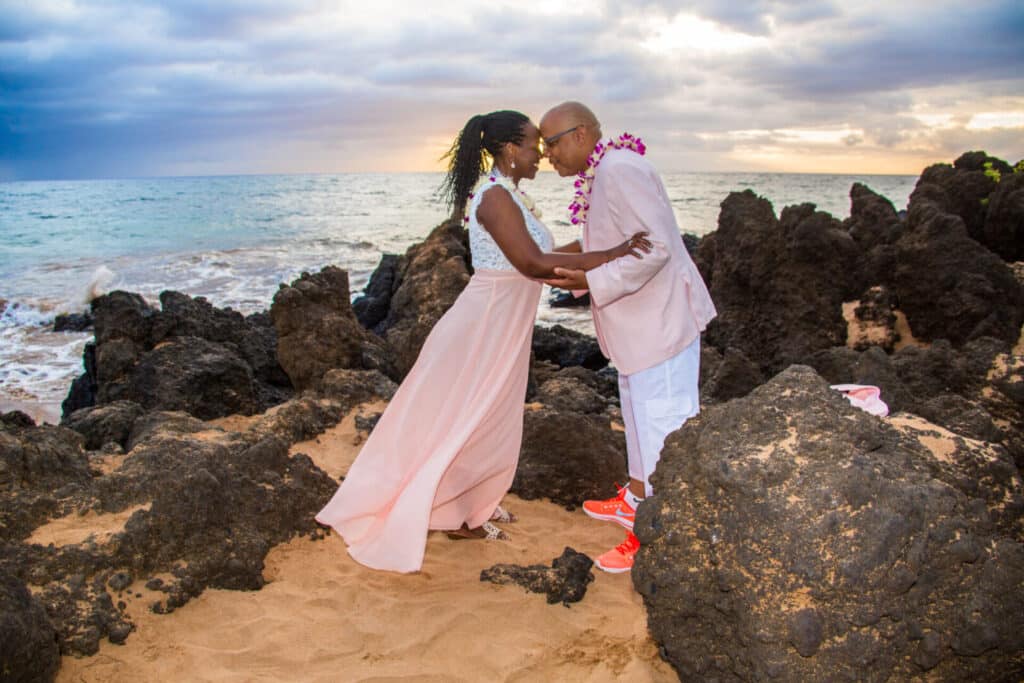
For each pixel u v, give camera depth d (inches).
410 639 130.9
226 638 129.9
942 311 411.8
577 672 122.0
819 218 455.8
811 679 96.5
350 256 1179.3
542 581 147.3
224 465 164.6
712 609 108.0
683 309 152.1
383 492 160.9
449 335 160.9
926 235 428.1
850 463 102.2
